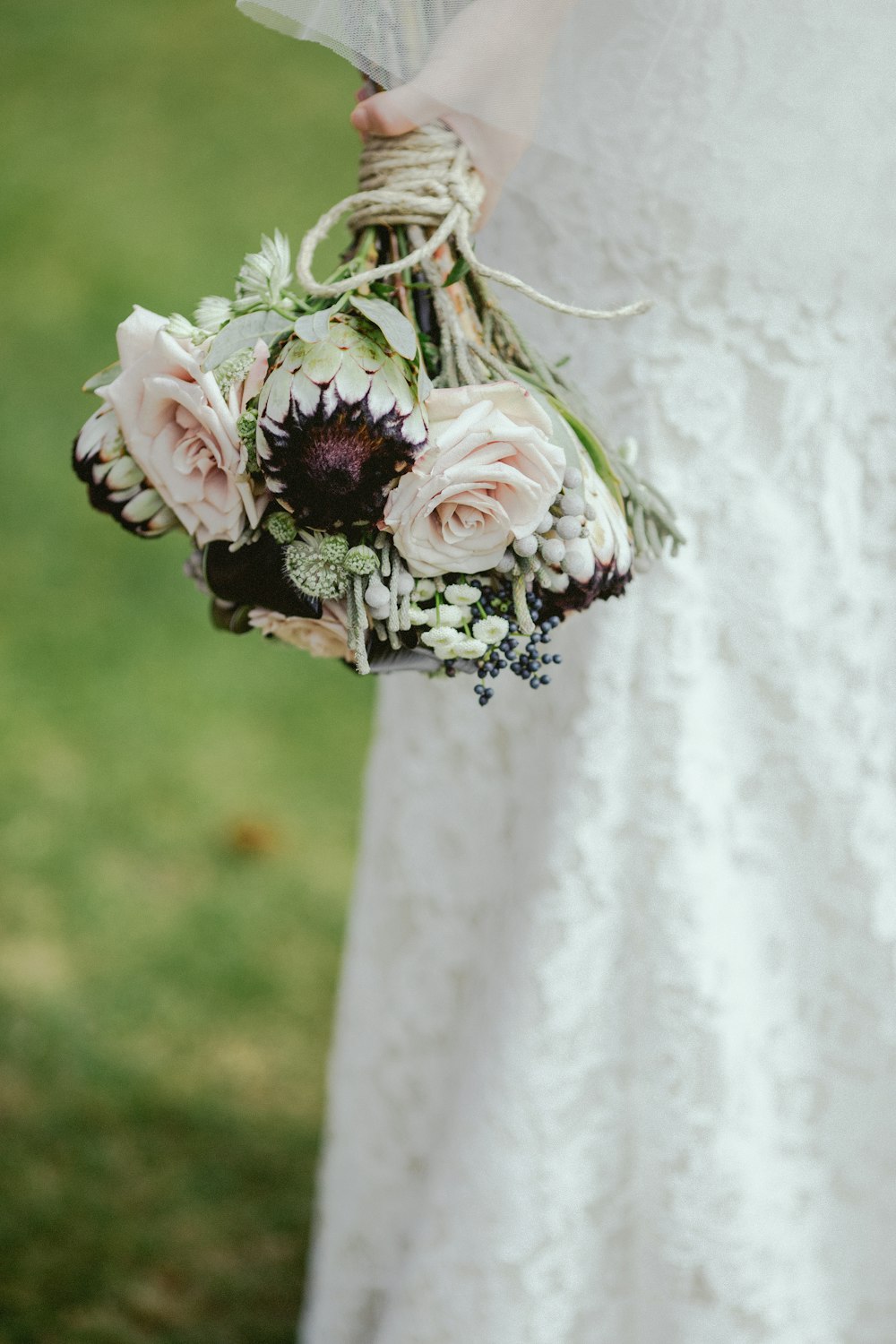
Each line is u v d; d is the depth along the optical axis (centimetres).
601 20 139
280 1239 186
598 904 147
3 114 560
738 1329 147
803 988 148
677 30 138
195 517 134
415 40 137
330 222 135
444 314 135
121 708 297
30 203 501
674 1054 146
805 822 146
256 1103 204
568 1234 149
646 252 142
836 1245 149
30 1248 182
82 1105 200
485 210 141
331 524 129
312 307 133
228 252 479
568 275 146
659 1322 150
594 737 145
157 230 489
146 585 337
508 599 134
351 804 277
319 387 127
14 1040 210
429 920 160
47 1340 173
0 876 246
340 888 252
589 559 132
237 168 530
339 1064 169
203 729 295
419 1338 151
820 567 143
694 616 144
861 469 142
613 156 140
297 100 582
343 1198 168
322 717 303
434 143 137
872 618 144
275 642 144
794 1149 149
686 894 145
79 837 258
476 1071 150
